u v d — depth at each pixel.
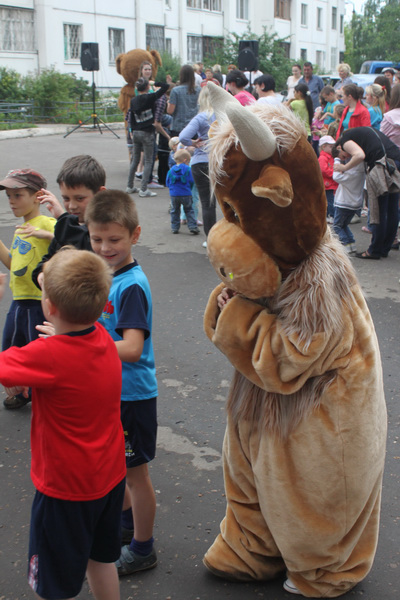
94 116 22.34
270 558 2.59
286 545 2.37
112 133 21.39
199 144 7.00
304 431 2.21
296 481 2.28
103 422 2.16
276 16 43.56
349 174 7.06
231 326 2.21
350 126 8.37
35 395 2.12
